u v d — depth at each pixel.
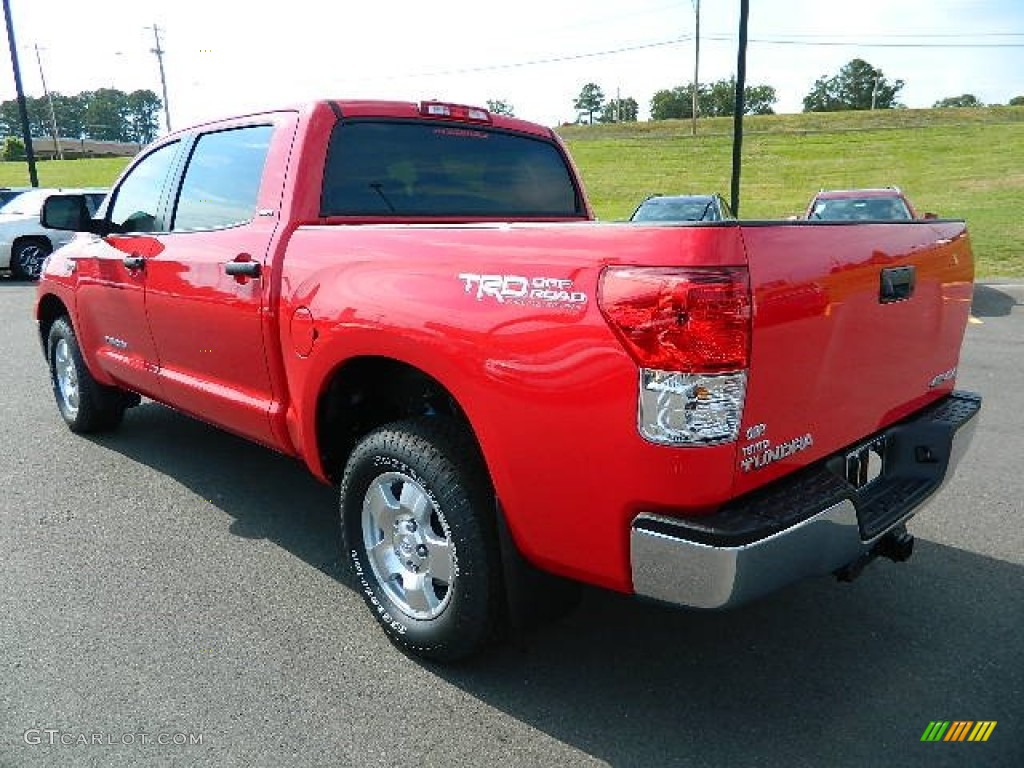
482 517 2.74
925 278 2.94
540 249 2.38
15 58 21.09
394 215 3.73
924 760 2.50
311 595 3.54
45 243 15.95
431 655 2.99
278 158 3.57
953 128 58.25
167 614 3.36
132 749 2.55
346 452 3.51
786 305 2.24
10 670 2.95
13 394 6.96
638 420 2.17
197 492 4.69
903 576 3.68
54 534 4.12
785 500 2.35
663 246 2.12
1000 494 4.59
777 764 2.49
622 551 2.33
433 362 2.67
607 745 2.59
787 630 3.25
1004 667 2.98
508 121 4.33
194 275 3.88
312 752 2.55
